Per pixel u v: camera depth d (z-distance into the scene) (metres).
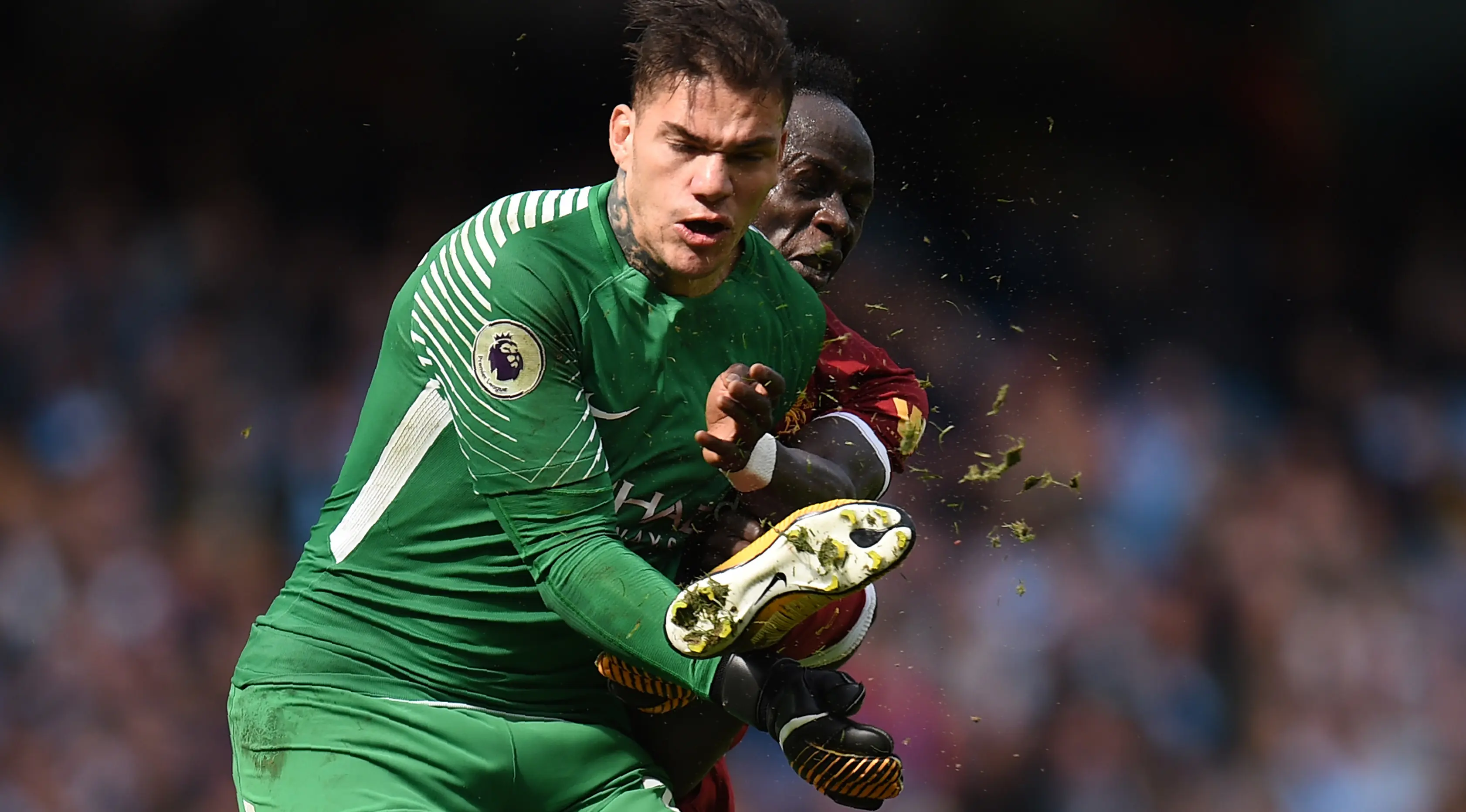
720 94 8.69
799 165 11.27
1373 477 41.06
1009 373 36.34
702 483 9.71
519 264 9.03
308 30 39.72
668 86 8.78
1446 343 43.78
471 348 9.04
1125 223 40.78
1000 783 30.73
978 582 32.97
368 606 9.66
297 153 39.16
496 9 38.06
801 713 8.80
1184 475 37.91
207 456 34.41
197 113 39.47
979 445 34.91
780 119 8.90
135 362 35.97
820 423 10.61
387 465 9.54
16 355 35.72
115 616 32.12
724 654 8.66
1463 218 45.38
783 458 9.56
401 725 9.49
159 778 30.73
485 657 9.65
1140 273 40.69
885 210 35.97
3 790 29.97
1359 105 45.00
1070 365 37.41
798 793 29.52
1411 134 45.41
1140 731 33.19
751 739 29.98
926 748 30.38
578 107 37.84
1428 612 38.28
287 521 34.06
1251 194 43.38
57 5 39.72
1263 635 36.44
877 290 35.31
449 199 38.78
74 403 35.06
